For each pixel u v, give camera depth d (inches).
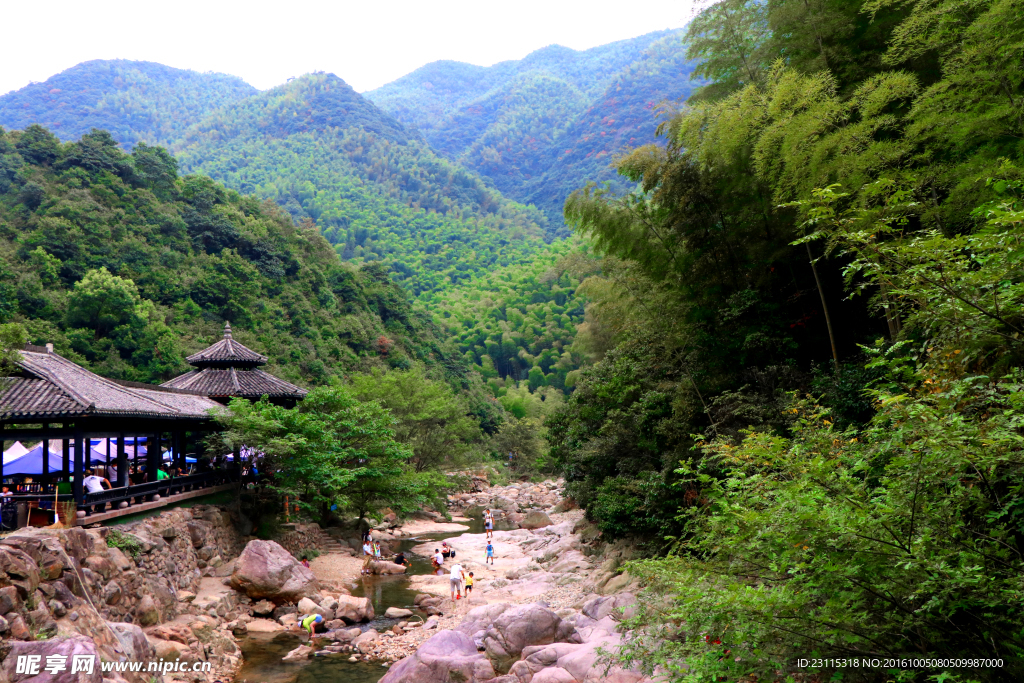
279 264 3403.1
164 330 2476.6
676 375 846.5
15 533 538.0
